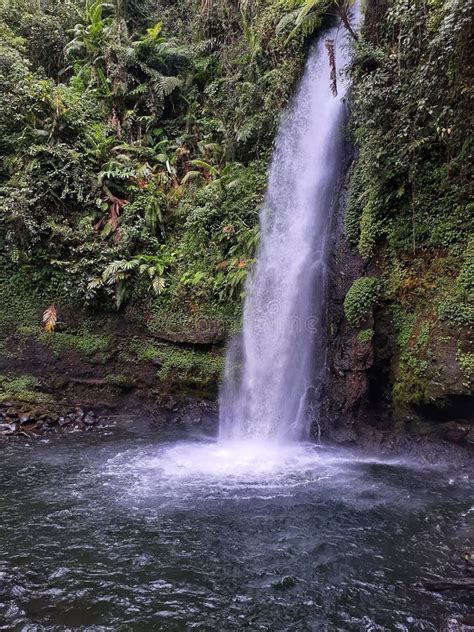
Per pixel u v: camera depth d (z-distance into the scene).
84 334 10.53
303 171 10.52
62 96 11.66
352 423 8.33
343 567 4.53
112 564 4.54
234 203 10.99
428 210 7.73
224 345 9.85
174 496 6.13
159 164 12.63
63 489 6.36
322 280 9.16
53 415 9.79
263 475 6.93
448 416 7.34
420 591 4.17
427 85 7.05
